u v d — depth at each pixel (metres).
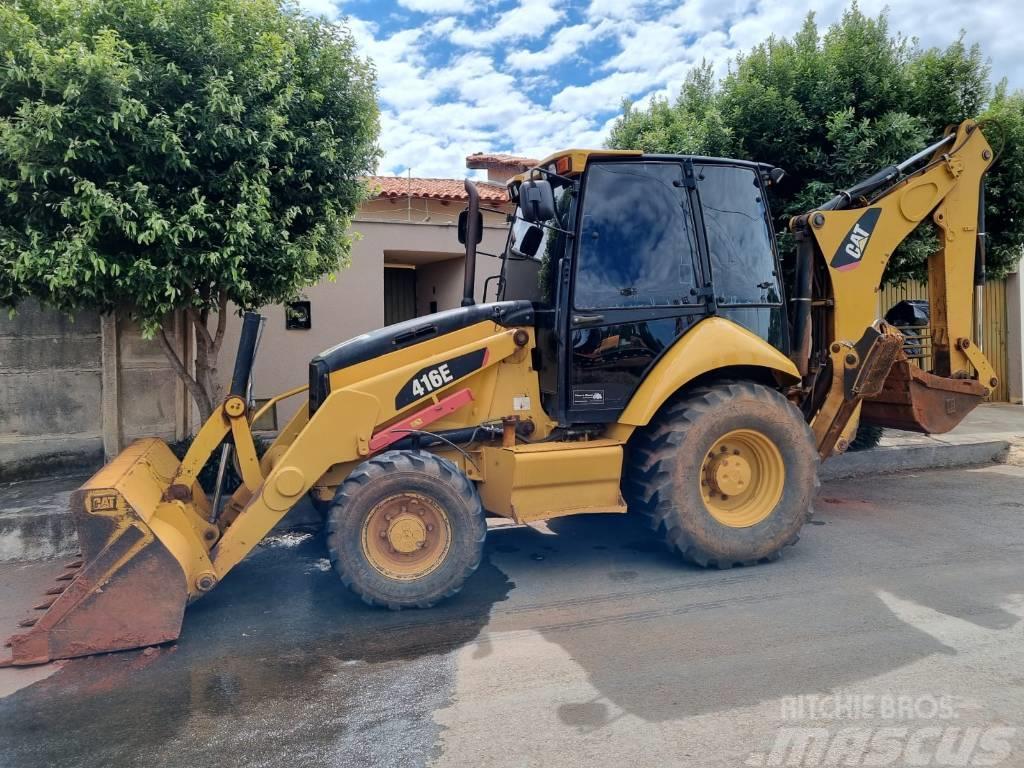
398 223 10.22
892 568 4.88
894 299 12.31
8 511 5.66
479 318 4.89
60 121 4.62
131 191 4.88
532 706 3.16
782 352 5.29
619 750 2.80
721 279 5.11
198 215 5.06
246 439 4.63
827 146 7.27
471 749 2.84
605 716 3.06
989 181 7.30
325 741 2.93
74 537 5.61
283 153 5.54
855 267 5.52
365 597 4.24
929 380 5.75
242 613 4.35
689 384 5.05
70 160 4.82
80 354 7.00
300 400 9.70
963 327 5.90
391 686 3.39
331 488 4.71
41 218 5.04
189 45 5.14
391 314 12.61
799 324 5.52
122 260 5.12
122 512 3.78
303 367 9.76
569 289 4.77
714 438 4.79
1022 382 12.55
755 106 7.19
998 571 4.79
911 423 5.89
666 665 3.52
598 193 4.85
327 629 4.09
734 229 5.19
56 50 4.80
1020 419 10.76
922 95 7.23
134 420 7.25
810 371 5.60
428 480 4.27
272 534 6.02
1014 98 7.68
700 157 5.11
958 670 3.40
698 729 2.94
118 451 7.13
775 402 4.91
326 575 5.02
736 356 4.86
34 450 6.90
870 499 6.76
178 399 7.46
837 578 4.70
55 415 6.95
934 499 6.74
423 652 3.75
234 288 5.55
